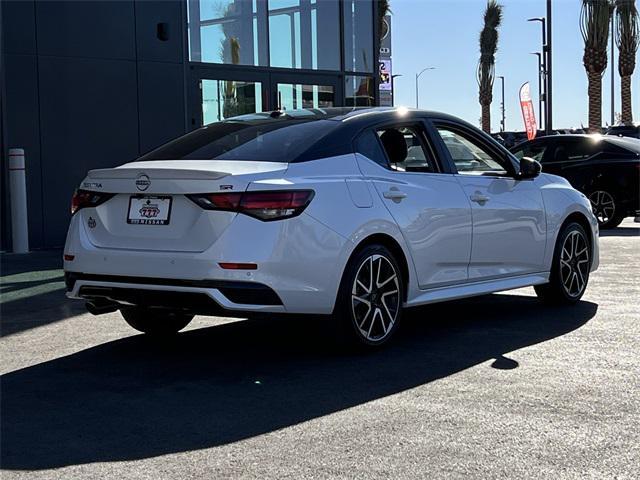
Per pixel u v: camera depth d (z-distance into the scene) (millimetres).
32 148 11641
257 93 14109
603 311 6652
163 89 12859
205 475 3254
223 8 13594
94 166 12219
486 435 3658
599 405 4078
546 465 3295
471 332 5914
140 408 4176
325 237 4918
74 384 4656
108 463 3406
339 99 15258
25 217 11180
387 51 20172
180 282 4746
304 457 3430
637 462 3320
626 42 38625
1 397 4402
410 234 5469
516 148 15508
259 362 5121
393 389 4438
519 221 6375
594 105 32344
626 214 14242
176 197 4855
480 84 44656
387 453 3457
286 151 5168
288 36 14492
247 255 4660
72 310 7004
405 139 5789
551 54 25094
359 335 5184
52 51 11734
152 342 5758
